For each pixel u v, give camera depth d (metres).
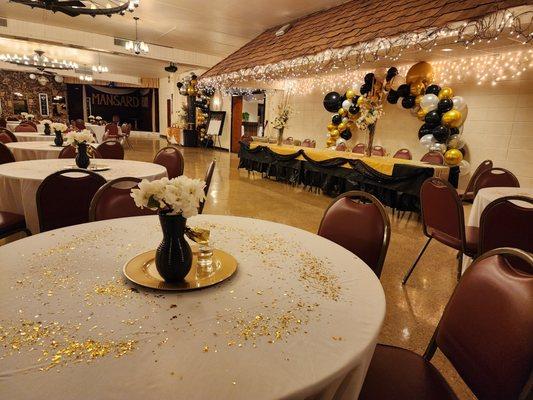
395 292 2.70
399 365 1.21
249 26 8.27
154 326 0.89
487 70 5.99
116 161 3.84
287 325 0.92
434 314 2.41
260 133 12.33
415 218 4.92
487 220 2.10
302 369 0.76
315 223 4.52
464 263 3.07
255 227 1.76
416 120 7.18
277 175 7.40
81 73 14.61
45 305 0.96
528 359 0.82
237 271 1.23
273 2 6.66
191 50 10.91
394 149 7.62
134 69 15.97
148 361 0.76
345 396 0.83
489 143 6.13
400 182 4.90
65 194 2.31
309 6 6.86
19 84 18.88
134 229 1.62
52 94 19.95
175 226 1.07
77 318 0.91
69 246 1.39
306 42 6.43
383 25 5.00
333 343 0.85
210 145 14.21
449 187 2.44
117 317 0.92
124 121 23.55
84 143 3.16
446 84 6.59
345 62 5.80
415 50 4.88
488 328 0.97
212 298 1.04
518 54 5.59
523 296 0.91
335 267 1.31
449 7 4.23
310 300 1.06
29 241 1.43
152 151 11.94
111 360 0.76
